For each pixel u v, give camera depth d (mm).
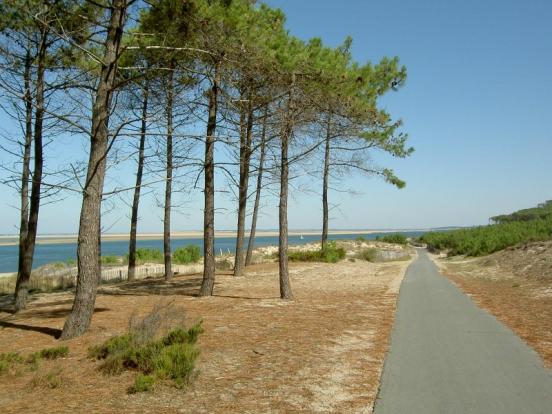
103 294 15969
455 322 10328
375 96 15125
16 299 13219
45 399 5688
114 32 9039
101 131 9000
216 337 8711
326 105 12352
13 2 9773
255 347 7973
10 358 7363
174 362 6324
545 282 16672
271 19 12586
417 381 6168
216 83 11562
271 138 12336
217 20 9805
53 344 8719
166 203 20391
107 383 6184
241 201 21094
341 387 5953
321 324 10086
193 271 26844
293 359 7242
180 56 10594
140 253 40812
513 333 9086
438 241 62281
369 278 21484
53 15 10250
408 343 8328
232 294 15125
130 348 6910
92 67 11219
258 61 11055
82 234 9219
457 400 5434
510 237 37531
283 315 11195
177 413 5105
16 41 11203
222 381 6176
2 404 5590
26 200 13422
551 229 40219
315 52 12453
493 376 6336
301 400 5484
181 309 9602
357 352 7703
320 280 20375
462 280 20672
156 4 9305
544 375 6359
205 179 14039
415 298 14438
